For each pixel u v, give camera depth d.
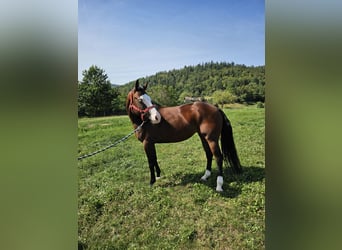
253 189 2.48
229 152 2.46
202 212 2.46
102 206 2.57
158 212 2.50
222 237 2.41
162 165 2.51
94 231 2.55
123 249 2.48
